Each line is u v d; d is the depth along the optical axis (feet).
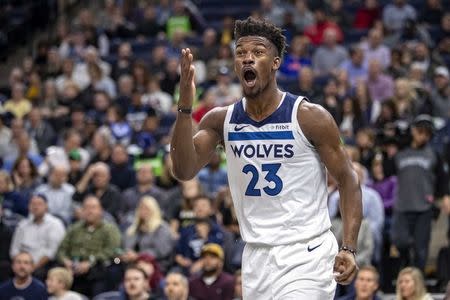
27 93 78.07
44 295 46.55
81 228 51.80
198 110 65.67
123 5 88.12
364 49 74.02
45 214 53.16
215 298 46.39
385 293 52.42
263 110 25.30
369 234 48.24
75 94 74.28
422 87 66.33
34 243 52.70
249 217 25.44
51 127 69.82
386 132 57.41
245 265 25.49
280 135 25.13
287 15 79.30
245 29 25.18
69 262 51.03
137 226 51.96
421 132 52.16
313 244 25.02
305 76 67.82
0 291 46.47
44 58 83.35
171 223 53.93
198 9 89.04
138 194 56.03
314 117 25.00
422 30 77.25
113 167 60.44
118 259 50.78
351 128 62.90
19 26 89.71
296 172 25.14
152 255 49.70
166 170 58.23
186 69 24.58
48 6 91.91
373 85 68.23
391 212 54.13
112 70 77.77
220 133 25.90
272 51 25.11
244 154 25.36
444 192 52.60
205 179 58.34
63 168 57.26
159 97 71.51
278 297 24.85
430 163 51.90
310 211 25.14
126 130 66.28
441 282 51.47
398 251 52.21
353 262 24.41
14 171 59.36
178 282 44.11
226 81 68.64
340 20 81.46
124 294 45.75
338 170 25.07
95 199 51.78
